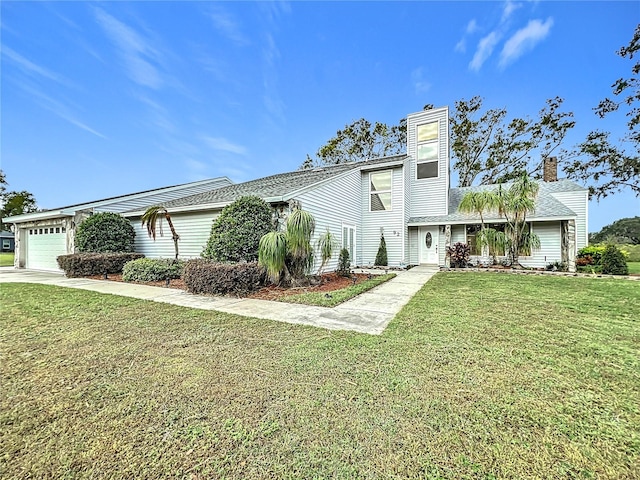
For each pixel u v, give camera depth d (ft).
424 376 9.21
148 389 8.60
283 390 8.48
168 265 30.53
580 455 5.96
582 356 10.69
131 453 6.09
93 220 37.40
